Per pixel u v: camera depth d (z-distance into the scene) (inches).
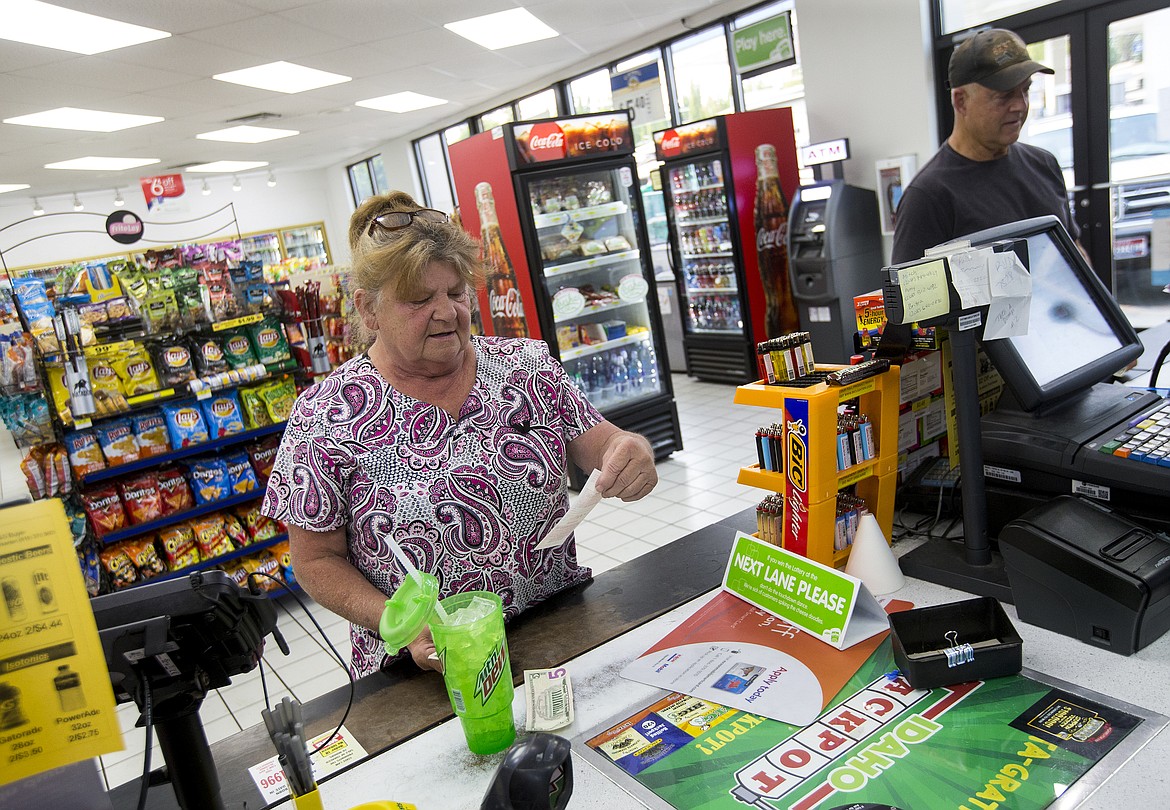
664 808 35.1
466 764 41.4
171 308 159.8
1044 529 44.1
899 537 60.2
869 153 243.6
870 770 35.4
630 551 161.6
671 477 201.5
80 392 145.3
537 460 56.0
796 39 264.1
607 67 344.2
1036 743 35.7
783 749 37.8
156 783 44.1
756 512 65.8
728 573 54.9
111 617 31.3
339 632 147.6
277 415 167.8
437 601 39.9
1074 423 51.9
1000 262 48.5
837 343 242.1
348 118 386.9
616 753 39.5
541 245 206.7
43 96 244.1
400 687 50.8
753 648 47.2
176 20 197.3
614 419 207.0
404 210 49.9
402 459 52.7
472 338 58.0
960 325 47.9
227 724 121.9
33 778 29.1
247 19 206.5
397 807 31.6
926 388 61.1
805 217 241.8
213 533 161.9
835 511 54.7
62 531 24.7
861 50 235.8
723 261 278.5
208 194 551.8
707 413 256.2
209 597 31.9
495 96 408.2
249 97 296.8
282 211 586.6
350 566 53.8
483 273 52.7
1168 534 44.9
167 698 33.1
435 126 467.8
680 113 318.3
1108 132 194.5
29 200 470.3
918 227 86.9
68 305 150.7
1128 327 61.6
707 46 298.5
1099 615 41.8
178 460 167.0
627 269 228.1
